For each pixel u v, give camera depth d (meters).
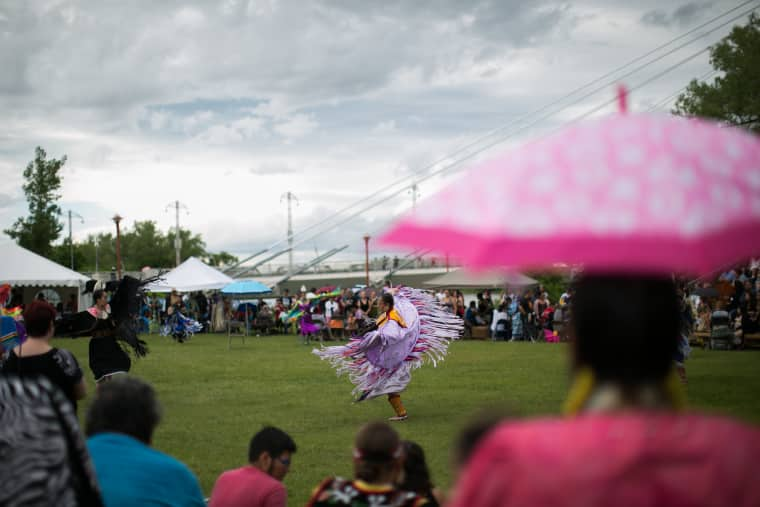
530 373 15.31
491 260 1.39
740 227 1.35
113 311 8.69
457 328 10.70
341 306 30.36
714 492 1.32
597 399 1.50
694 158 1.46
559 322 25.28
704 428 1.38
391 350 10.42
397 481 3.51
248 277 75.81
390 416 10.77
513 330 26.31
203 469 7.88
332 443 8.95
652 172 1.43
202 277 33.78
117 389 3.36
